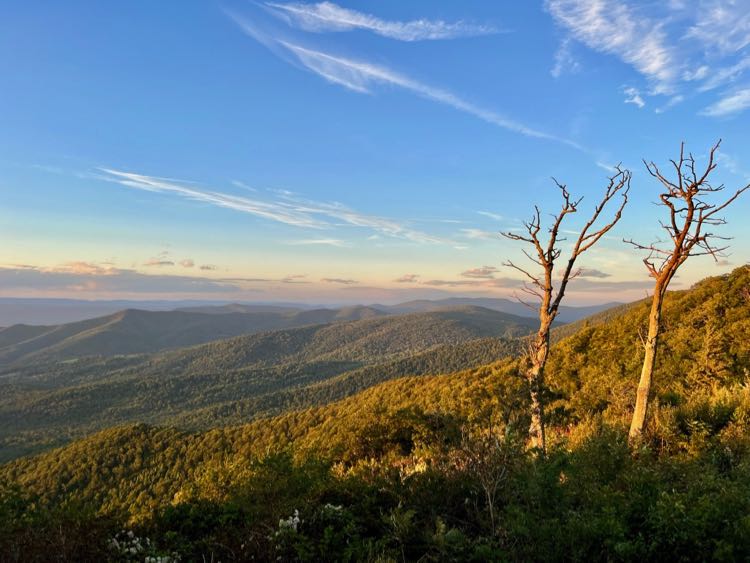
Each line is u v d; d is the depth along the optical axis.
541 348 10.27
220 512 5.79
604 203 10.24
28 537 4.44
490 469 5.83
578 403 15.39
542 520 4.68
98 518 5.10
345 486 6.57
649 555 4.07
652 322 10.41
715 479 5.59
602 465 6.27
